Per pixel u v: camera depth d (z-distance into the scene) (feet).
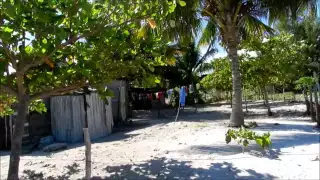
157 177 20.63
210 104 116.06
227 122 50.96
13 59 16.01
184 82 110.01
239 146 28.66
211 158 24.73
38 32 13.78
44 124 42.96
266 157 24.34
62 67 18.52
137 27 17.66
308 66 53.88
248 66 60.85
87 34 16.08
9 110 24.80
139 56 19.06
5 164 28.73
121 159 26.73
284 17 43.55
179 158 25.39
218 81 72.49
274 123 47.19
